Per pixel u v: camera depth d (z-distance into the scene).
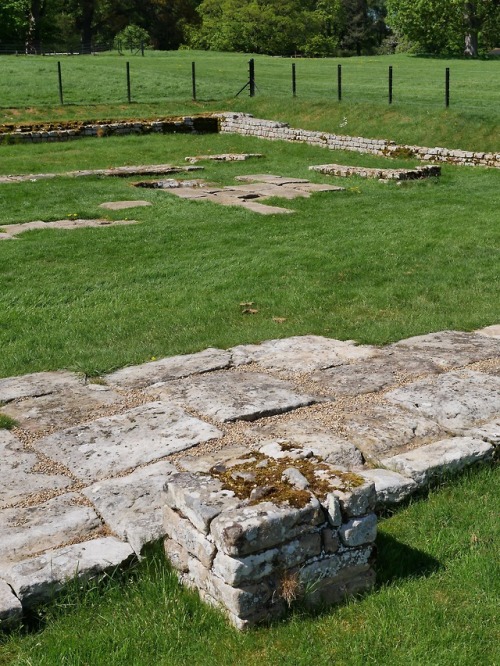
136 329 8.38
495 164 18.83
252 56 49.94
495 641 3.70
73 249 11.68
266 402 6.05
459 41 55.72
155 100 28.98
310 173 18.55
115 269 10.70
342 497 3.86
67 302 9.40
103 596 3.98
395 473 4.98
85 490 4.86
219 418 5.79
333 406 6.05
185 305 9.16
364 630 3.74
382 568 4.20
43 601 3.91
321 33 68.56
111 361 7.27
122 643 3.69
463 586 4.07
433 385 6.38
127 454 5.31
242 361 7.14
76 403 6.28
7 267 10.79
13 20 56.38
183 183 17.30
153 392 6.45
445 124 21.77
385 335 7.73
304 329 8.09
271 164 20.17
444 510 4.75
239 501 3.80
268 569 3.70
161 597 3.94
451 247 11.41
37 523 4.51
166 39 68.75
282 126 24.19
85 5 64.81
